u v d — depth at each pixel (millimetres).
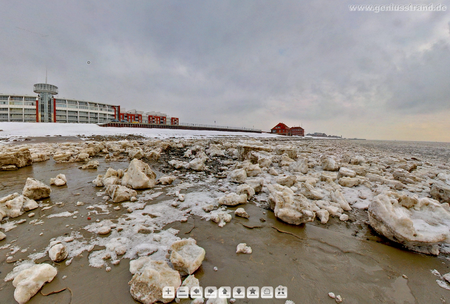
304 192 5199
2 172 7035
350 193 5699
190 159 11039
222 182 6605
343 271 2643
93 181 5871
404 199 3904
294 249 3086
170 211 4242
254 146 10172
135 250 2869
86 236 3180
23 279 2162
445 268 2766
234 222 3891
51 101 62125
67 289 2180
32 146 12719
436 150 26609
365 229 3781
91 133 25359
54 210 4078
